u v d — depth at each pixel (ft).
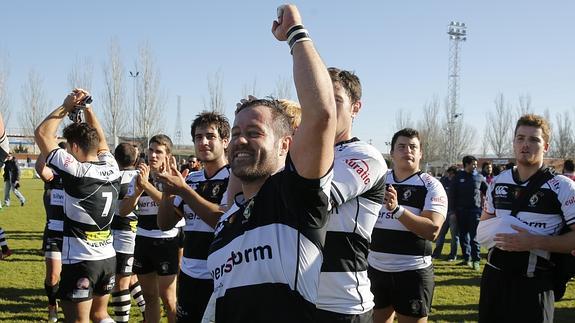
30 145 183.52
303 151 5.88
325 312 7.95
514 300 12.04
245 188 6.87
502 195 12.73
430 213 13.96
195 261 13.60
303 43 6.08
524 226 12.01
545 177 12.25
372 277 13.97
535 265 11.87
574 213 11.63
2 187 102.37
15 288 25.31
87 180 14.52
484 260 38.34
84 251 14.52
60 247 19.61
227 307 6.16
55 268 19.51
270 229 6.11
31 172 154.40
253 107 6.69
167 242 17.52
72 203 14.42
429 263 13.88
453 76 149.38
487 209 13.37
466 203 35.06
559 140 149.48
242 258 6.15
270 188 6.39
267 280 5.98
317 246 6.09
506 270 12.17
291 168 5.99
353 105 9.30
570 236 11.51
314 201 5.99
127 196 17.35
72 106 15.03
